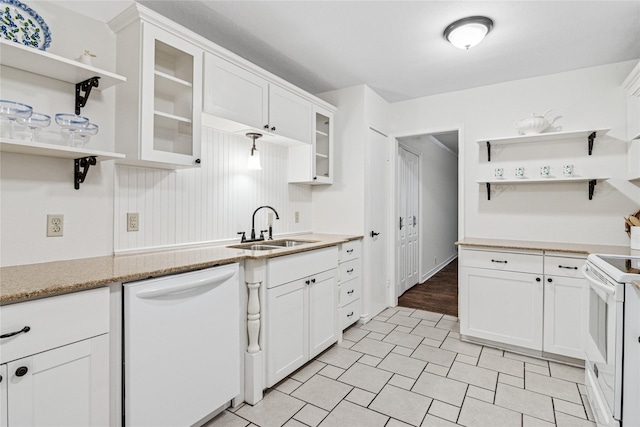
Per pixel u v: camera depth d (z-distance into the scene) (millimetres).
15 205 1524
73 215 1715
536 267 2439
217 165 2457
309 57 2621
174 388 1486
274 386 2059
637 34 2232
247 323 1906
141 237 1997
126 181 1929
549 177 2859
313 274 2371
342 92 3301
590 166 2736
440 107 3430
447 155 6410
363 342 2736
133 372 1336
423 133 3525
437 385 2068
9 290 1073
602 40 2320
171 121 1922
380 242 3557
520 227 3010
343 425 1684
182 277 1520
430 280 5094
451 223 6762
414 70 2854
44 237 1613
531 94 2988
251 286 1892
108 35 1845
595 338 1755
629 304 1399
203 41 1952
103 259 1731
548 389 2025
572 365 2342
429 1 1899
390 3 1922
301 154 3047
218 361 1691
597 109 2730
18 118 1382
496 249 2592
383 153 3613
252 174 2748
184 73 1945
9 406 1026
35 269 1440
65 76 1609
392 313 3512
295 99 2752
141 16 1704
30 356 1072
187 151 1951
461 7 1952
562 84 2865
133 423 1334
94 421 1232
